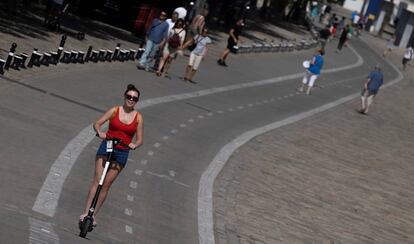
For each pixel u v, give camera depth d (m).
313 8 163.75
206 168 35.62
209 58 71.31
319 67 69.06
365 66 111.00
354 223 34.19
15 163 26.59
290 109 60.00
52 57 44.94
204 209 29.42
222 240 26.45
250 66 75.31
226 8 100.81
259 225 29.69
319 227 31.89
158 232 24.97
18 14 61.25
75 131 33.06
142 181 30.27
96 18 70.31
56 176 26.78
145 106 43.31
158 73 53.53
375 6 189.12
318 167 43.66
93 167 29.31
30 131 30.77
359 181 43.31
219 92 56.28
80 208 24.48
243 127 47.59
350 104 72.56
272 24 126.44
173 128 40.88
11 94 35.34
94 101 39.50
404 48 164.00
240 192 33.59
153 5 69.31
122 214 25.56
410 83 106.88
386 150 55.97
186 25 55.62
